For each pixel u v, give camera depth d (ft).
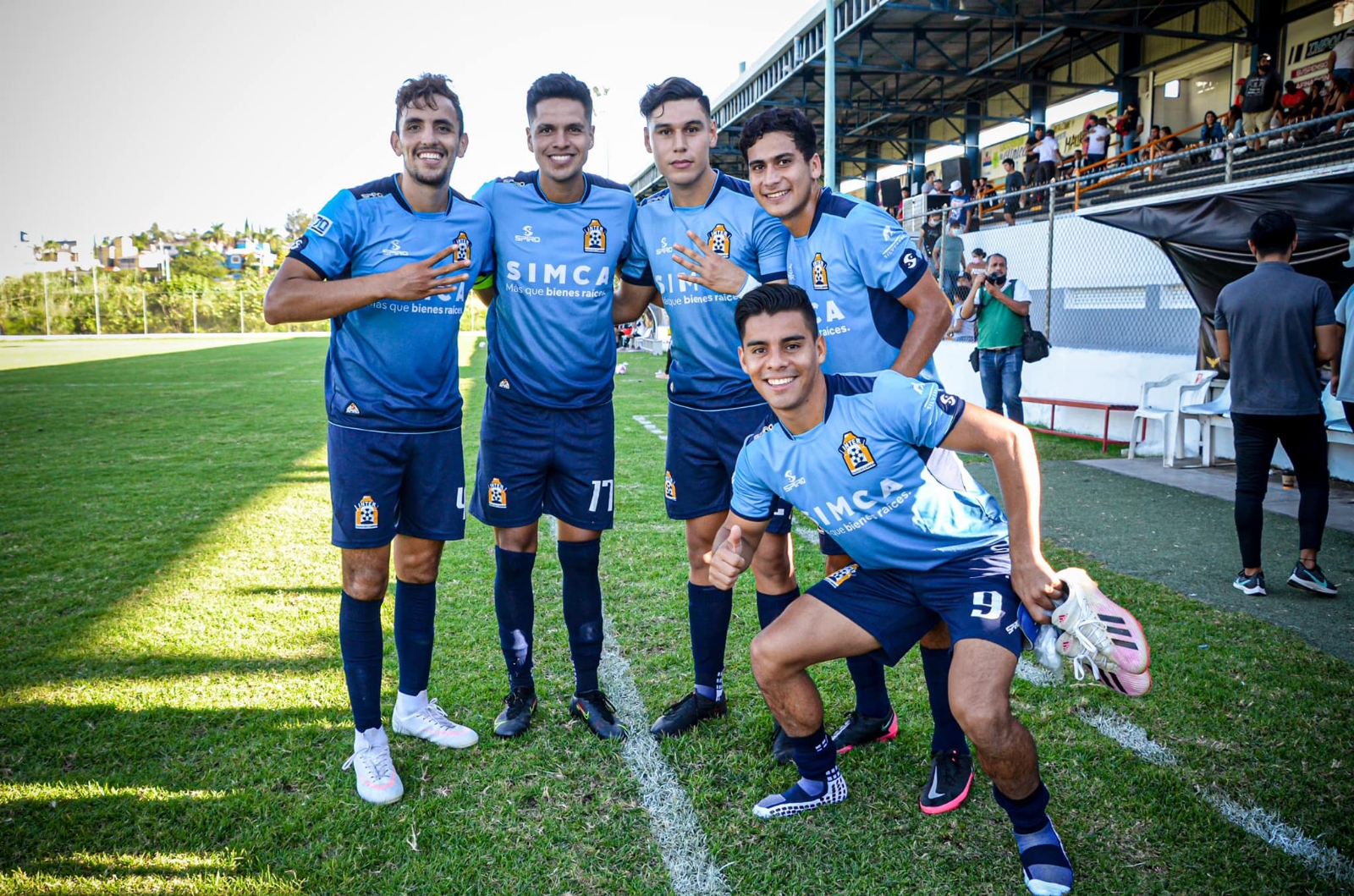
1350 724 8.73
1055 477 22.02
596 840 7.24
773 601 9.34
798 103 68.39
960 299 33.88
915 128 82.53
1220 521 17.17
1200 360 24.41
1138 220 22.90
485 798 7.94
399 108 7.89
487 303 9.66
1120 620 6.54
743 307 6.61
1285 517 17.35
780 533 8.95
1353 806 7.34
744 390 9.08
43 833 7.34
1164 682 9.84
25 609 13.23
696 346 9.05
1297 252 19.80
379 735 8.21
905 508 6.77
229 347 116.88
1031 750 6.26
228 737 9.07
